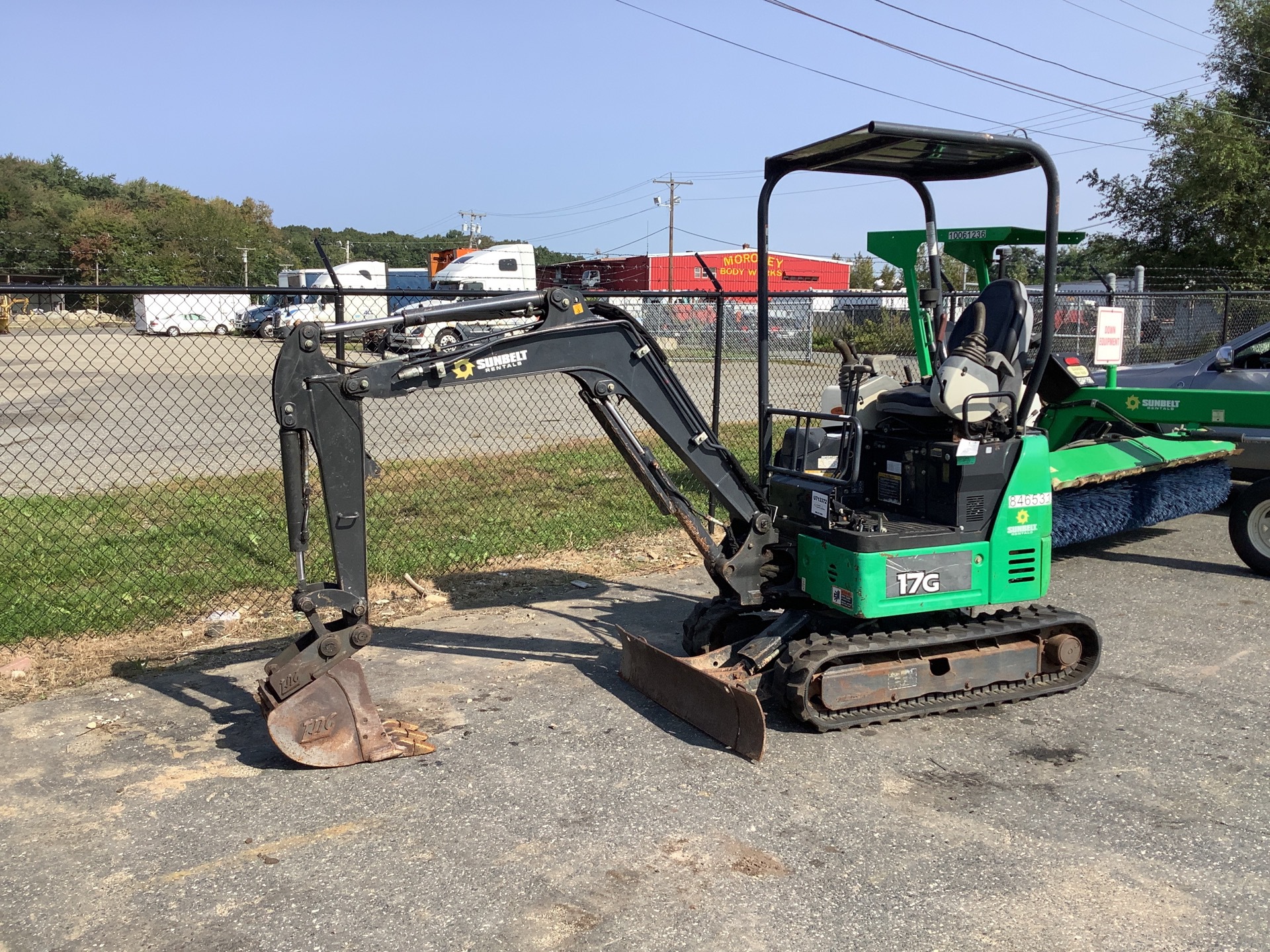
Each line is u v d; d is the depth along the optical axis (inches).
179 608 267.9
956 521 197.2
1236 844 153.8
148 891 141.3
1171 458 325.7
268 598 279.3
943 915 134.5
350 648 183.0
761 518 211.2
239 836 156.3
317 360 175.5
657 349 201.5
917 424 217.2
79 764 182.4
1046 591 206.7
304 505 179.3
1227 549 347.6
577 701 212.2
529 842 154.1
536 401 729.6
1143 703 211.6
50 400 717.9
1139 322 673.0
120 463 484.4
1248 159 1089.4
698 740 192.5
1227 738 193.8
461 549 327.0
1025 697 210.7
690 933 130.3
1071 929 131.3
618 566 323.0
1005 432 201.9
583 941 128.6
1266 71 1195.3
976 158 212.4
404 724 197.6
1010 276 266.8
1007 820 161.5
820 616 208.8
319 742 179.9
